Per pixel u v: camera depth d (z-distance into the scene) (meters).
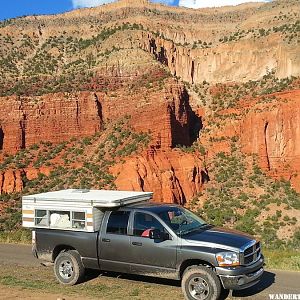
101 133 64.56
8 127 64.75
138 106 62.84
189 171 55.47
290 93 61.75
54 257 13.11
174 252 11.30
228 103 73.88
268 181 56.12
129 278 13.03
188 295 10.95
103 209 12.59
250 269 10.95
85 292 11.72
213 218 48.41
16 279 13.12
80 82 71.06
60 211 13.00
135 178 51.78
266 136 59.91
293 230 43.94
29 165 60.78
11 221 45.53
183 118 62.72
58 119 65.81
